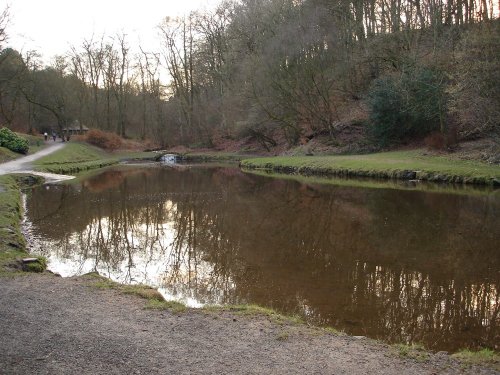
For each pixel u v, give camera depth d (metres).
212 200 22.34
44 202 21.50
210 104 60.25
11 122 53.53
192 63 65.62
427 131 34.66
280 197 22.94
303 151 42.31
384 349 5.83
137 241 13.90
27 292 7.75
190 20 64.75
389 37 37.38
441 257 11.67
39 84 56.47
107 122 66.69
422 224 15.55
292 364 5.28
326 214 17.97
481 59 22.52
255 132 49.91
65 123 60.69
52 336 5.94
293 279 10.05
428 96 31.38
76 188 26.97
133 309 7.03
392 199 20.73
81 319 6.57
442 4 35.78
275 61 41.06
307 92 41.03
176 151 60.34
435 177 25.22
